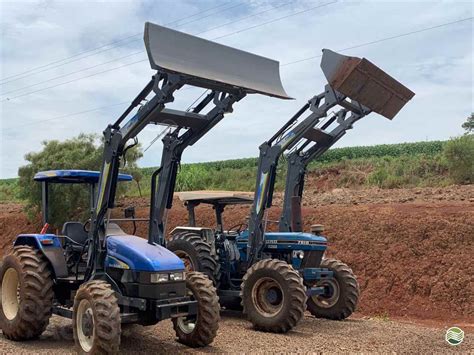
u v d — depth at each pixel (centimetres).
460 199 1461
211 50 708
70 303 754
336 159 3141
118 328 607
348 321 982
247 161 3641
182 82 657
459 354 692
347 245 1330
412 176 2178
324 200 1770
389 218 1340
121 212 2117
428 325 1005
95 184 820
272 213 1680
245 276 884
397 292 1162
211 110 765
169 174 805
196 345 712
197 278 720
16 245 801
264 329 850
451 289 1103
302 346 737
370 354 692
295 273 843
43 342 727
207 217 1784
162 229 804
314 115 919
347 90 881
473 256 1141
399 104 965
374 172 2373
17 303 754
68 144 2123
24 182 2106
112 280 688
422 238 1237
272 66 789
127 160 2144
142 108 676
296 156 1039
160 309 644
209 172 3064
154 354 676
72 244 774
